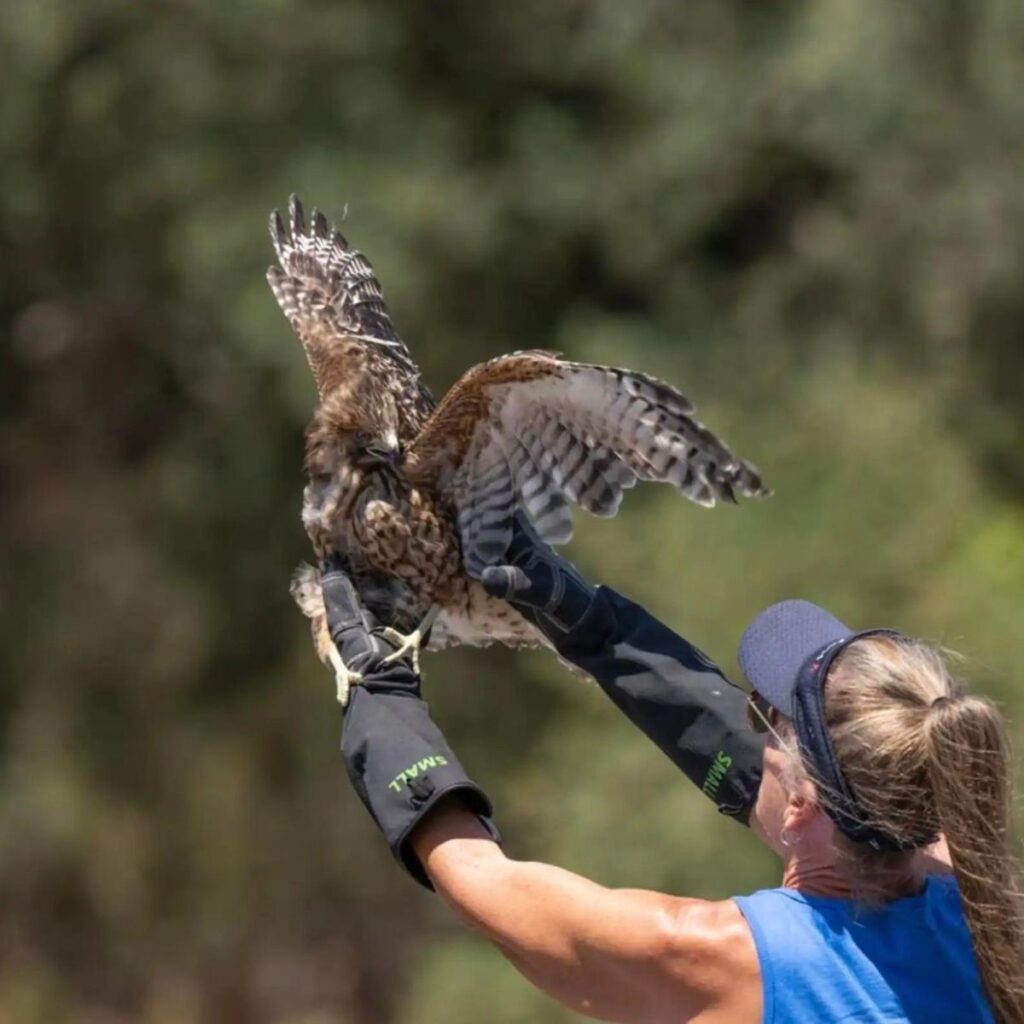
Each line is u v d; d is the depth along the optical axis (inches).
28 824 732.0
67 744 729.6
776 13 612.7
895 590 464.8
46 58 624.4
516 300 623.2
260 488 681.0
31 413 741.9
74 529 736.3
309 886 737.6
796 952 146.6
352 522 219.0
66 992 754.2
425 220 596.4
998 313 567.2
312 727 706.8
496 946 155.2
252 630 702.5
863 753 144.6
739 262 622.8
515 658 630.5
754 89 602.5
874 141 576.1
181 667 715.4
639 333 600.4
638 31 612.4
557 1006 522.9
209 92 616.7
